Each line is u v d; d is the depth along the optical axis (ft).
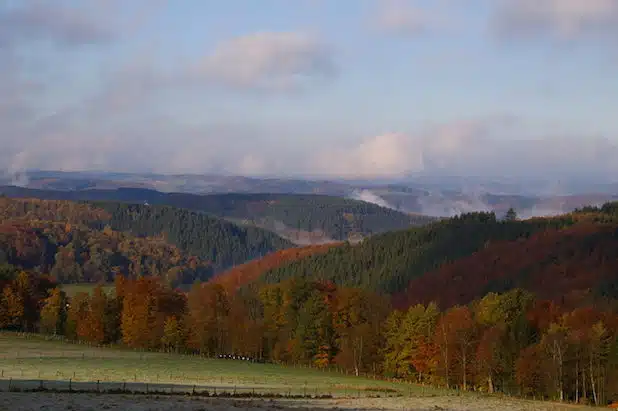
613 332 366.63
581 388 340.59
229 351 500.74
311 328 466.29
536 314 417.28
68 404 157.17
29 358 392.88
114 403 165.58
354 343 433.07
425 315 404.36
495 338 354.95
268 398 220.23
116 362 389.19
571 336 345.51
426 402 228.02
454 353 371.97
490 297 424.46
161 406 164.96
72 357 410.52
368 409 193.47
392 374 415.85
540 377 334.03
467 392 328.29
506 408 224.33
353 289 496.23
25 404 154.10
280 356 478.59
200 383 287.69
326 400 220.43
